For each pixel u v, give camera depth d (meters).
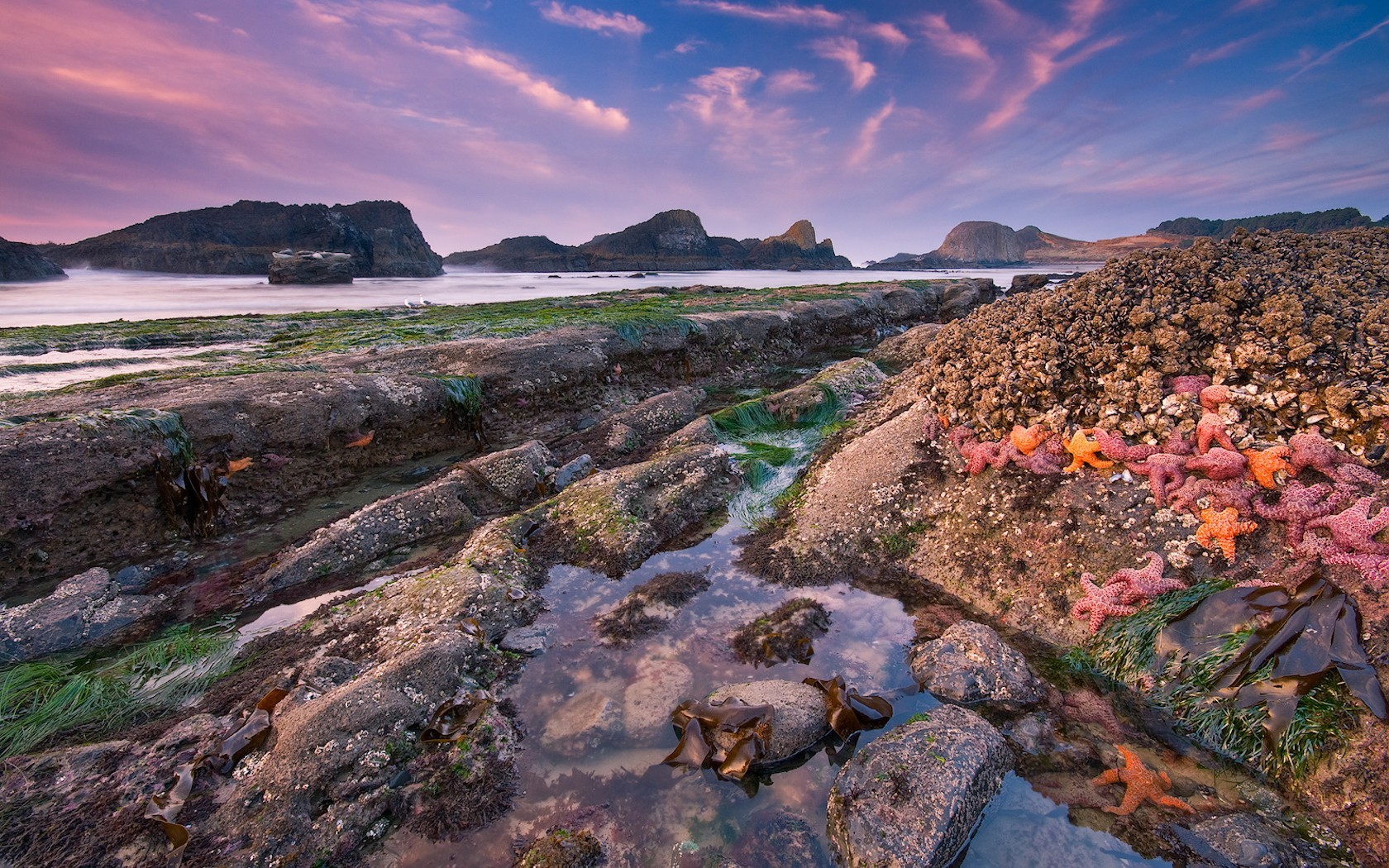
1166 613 5.19
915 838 3.60
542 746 4.59
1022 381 6.96
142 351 15.77
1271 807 4.02
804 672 5.35
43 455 7.15
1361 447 5.10
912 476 7.66
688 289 34.47
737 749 4.30
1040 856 3.71
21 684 5.25
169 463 8.01
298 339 16.88
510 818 4.02
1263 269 6.63
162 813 3.93
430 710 4.73
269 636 6.00
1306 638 4.49
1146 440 6.19
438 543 7.82
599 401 14.05
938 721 4.37
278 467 9.23
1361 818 3.83
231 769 4.27
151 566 7.26
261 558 7.51
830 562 6.99
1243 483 5.41
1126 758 4.34
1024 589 6.08
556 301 27.39
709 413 12.80
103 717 4.97
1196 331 6.25
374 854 3.81
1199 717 4.64
